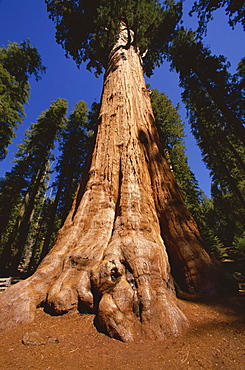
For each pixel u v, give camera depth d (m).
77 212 4.93
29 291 3.60
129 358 2.28
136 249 3.57
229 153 17.28
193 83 15.59
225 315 3.23
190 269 4.24
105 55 12.05
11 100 14.34
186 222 4.93
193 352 2.33
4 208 20.66
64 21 14.25
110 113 6.91
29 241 26.09
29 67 17.02
